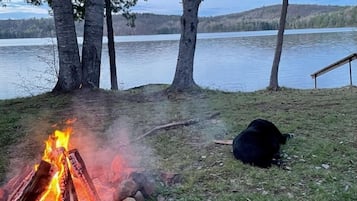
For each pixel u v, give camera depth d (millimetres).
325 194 3666
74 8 11211
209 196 3713
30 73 17875
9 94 13500
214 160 4609
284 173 4188
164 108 7508
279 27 10656
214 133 5684
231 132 5715
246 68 24359
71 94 8805
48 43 15203
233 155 4695
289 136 5199
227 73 22094
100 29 9203
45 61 21016
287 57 29297
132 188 3430
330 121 6160
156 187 3797
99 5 9102
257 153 4418
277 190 3807
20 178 3418
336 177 4043
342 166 4336
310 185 3885
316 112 6852
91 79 9227
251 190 3822
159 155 4844
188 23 9109
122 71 23031
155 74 21688
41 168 2873
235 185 3938
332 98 8344
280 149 4828
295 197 3641
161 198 3670
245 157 4469
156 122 6430
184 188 3867
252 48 39812
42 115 7008
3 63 23578
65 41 8914
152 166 4449
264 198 3609
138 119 6660
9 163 4680
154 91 9461
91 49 9164
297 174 4156
